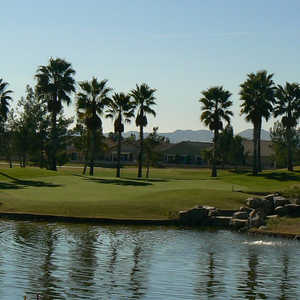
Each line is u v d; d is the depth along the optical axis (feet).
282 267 90.68
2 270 84.28
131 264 91.20
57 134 340.39
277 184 242.37
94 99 279.49
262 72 291.58
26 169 250.98
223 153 402.93
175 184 222.07
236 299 73.36
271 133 419.54
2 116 298.76
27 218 136.77
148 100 293.43
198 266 90.68
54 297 72.23
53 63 289.12
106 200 154.51
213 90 299.99
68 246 104.17
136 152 451.53
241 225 132.67
